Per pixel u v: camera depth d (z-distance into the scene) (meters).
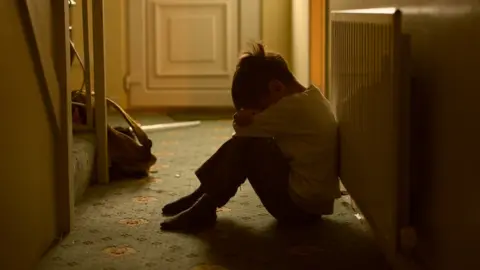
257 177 1.75
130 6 4.15
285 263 1.49
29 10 1.35
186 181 2.34
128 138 2.38
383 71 1.21
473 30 0.97
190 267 1.46
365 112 1.39
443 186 1.12
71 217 1.73
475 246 0.98
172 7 4.16
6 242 1.19
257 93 1.74
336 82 1.81
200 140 3.19
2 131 1.17
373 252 1.56
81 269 1.45
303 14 3.29
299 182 1.71
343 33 1.68
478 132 0.96
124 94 4.21
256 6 4.14
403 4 1.39
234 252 1.56
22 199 1.32
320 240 1.65
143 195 2.13
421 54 1.25
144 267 1.46
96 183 2.29
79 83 3.92
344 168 1.66
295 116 1.70
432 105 1.18
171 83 4.22
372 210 1.34
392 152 1.17
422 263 1.27
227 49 4.19
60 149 1.67
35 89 1.44
